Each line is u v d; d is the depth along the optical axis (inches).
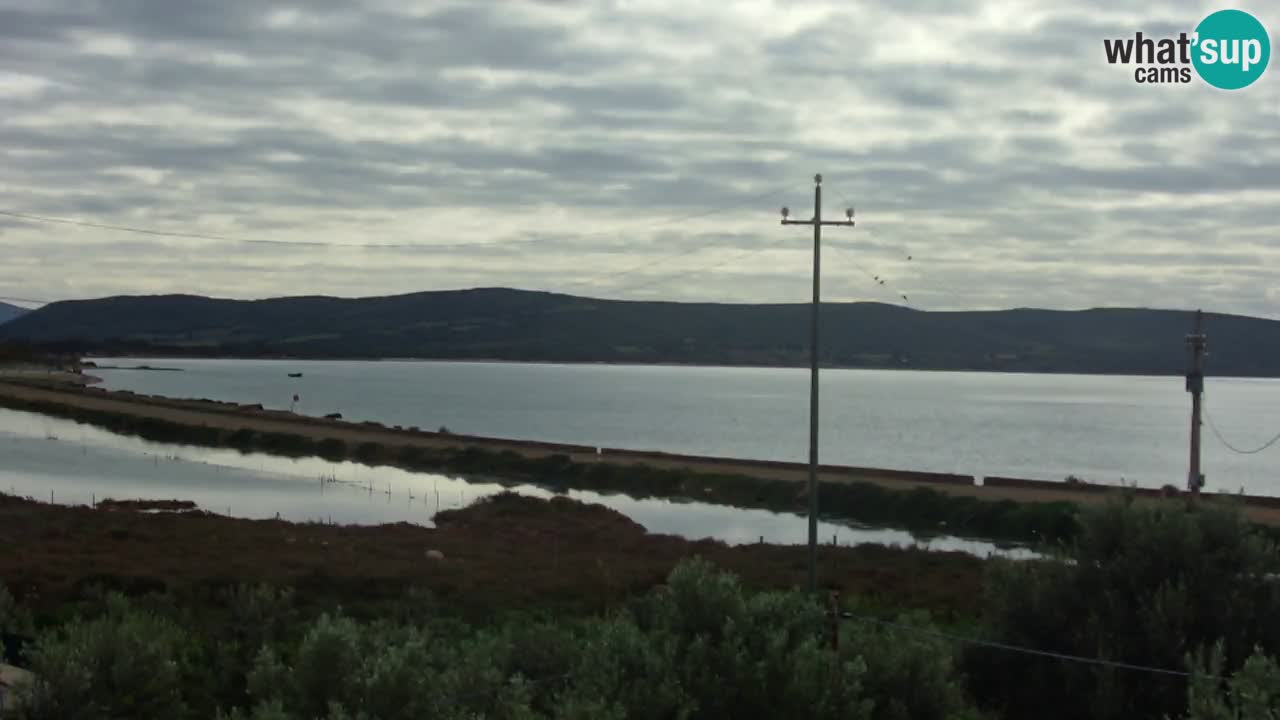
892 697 615.5
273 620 955.3
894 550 1800.0
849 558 1715.1
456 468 3383.4
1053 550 812.6
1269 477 3878.0
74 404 5196.9
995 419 7042.3
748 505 2677.2
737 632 582.2
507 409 7322.8
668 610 613.3
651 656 552.7
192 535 1781.5
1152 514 757.9
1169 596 695.1
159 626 845.2
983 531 2220.7
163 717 616.4
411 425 5629.9
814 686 548.1
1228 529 740.0
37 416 4953.3
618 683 546.3
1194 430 1980.8
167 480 2928.2
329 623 626.2
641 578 1437.0
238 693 776.3
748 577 1453.0
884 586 1438.2
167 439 4126.5
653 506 2679.6
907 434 5679.1
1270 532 1557.6
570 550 1841.8
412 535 1937.7
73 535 1700.3
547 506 2410.2
